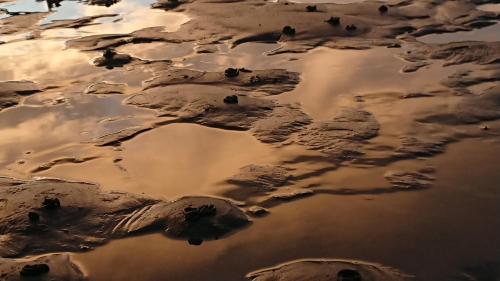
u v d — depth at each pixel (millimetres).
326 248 6500
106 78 11578
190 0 16828
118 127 9555
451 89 10492
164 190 7695
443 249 6465
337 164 8219
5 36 14477
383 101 10133
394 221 6961
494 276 6047
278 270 6156
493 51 12039
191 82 11117
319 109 9914
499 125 9188
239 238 6699
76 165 8453
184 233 6762
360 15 14836
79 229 6914
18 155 8805
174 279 6121
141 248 6598
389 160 8281
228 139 9023
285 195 7523
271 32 13734
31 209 7191
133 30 14508
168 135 9227
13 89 11078
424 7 15508
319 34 13547
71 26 15078
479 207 7215
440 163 8203
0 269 6258
